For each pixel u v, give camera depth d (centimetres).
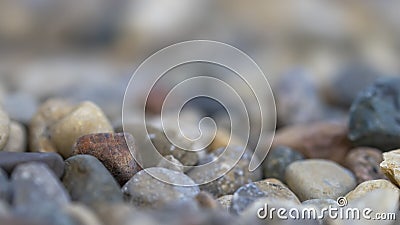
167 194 22
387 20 66
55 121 29
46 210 18
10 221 17
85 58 64
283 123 46
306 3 67
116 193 21
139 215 19
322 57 65
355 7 67
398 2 66
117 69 63
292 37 67
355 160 29
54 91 56
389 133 30
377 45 66
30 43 64
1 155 22
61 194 19
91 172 22
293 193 25
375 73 59
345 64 62
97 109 28
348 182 27
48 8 64
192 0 65
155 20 65
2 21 63
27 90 56
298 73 51
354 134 31
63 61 64
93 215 19
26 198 19
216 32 65
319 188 26
